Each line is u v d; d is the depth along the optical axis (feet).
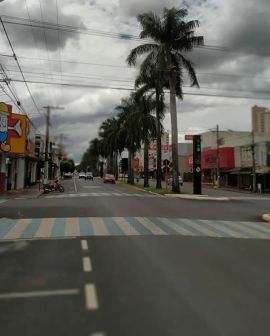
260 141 195.31
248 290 23.72
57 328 17.67
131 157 225.56
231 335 17.11
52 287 23.88
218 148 214.69
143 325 18.10
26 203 86.02
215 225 54.54
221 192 167.12
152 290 23.44
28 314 19.38
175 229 49.32
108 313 19.57
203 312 19.86
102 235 43.65
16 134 125.18
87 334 17.06
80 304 20.85
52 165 268.41
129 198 106.73
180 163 334.65
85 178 351.05
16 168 148.97
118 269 28.40
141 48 132.67
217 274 27.37
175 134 133.90
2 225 51.26
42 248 36.22
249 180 197.57
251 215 69.62
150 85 155.84
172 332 17.35
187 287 24.17
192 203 94.68
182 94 138.72
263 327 18.02
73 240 40.47
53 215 62.54
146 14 132.77
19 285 24.27
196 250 36.01
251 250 36.63
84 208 74.43
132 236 43.16
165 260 31.55
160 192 133.08
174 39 133.18
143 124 179.63
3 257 32.35
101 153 399.85
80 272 27.48
